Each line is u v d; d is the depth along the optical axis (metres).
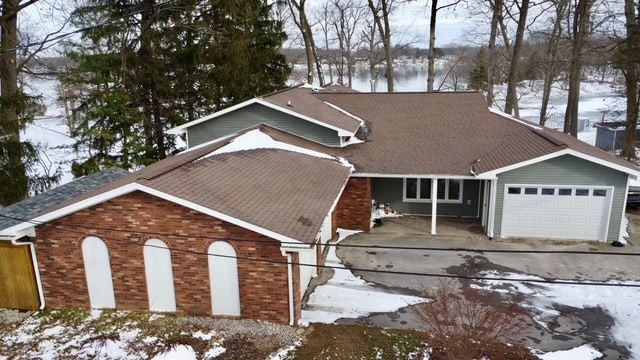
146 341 11.16
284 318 11.77
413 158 18.70
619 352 10.95
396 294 13.68
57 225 12.18
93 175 19.03
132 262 12.12
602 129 33.16
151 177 11.58
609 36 29.36
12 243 12.19
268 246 11.38
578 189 16.97
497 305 12.88
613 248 16.73
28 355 10.77
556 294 13.62
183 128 20.30
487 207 18.39
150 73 24.41
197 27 24.73
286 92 22.28
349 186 18.69
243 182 13.52
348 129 19.02
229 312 12.05
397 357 10.57
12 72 20.11
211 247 11.66
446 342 10.05
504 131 20.05
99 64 22.31
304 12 36.19
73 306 12.70
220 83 27.06
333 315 12.48
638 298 13.34
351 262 15.97
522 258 16.06
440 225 19.38
